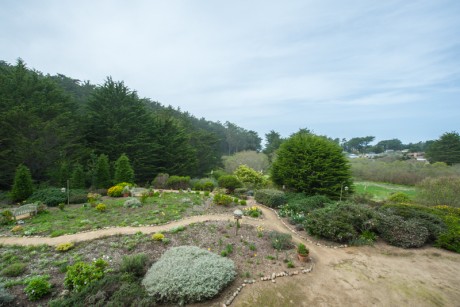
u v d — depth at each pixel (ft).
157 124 97.14
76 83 140.67
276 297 18.11
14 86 64.54
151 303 15.64
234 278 19.62
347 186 50.75
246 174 69.77
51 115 66.69
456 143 131.13
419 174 93.76
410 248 28.89
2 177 54.49
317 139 54.19
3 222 30.55
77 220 32.35
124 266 18.94
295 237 31.19
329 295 18.81
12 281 17.62
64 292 16.49
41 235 27.43
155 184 67.41
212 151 131.75
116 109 79.51
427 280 21.74
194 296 16.61
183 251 21.54
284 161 54.44
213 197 46.70
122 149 77.20
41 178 61.62
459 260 26.17
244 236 28.40
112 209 37.91
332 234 29.22
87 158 70.44
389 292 19.60
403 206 37.86
